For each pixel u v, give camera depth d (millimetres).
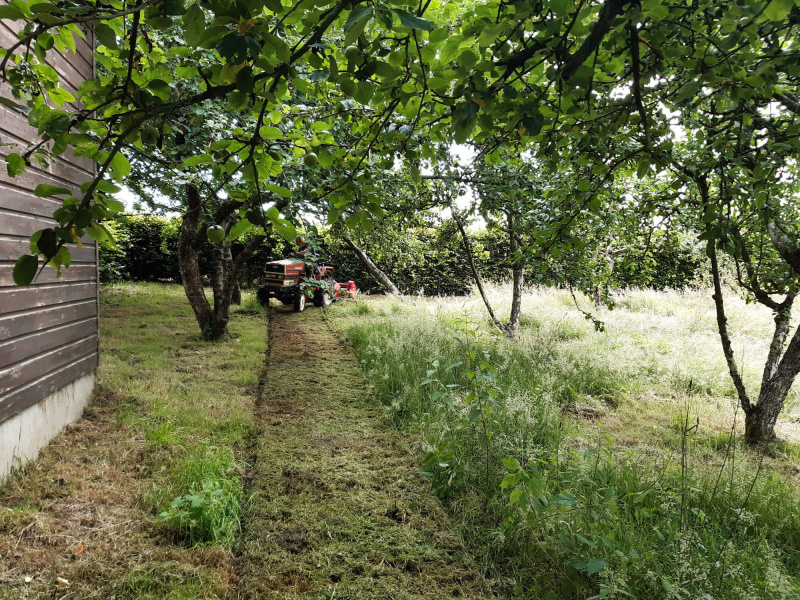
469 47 1471
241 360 6969
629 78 1934
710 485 3350
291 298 12492
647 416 5367
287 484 3531
